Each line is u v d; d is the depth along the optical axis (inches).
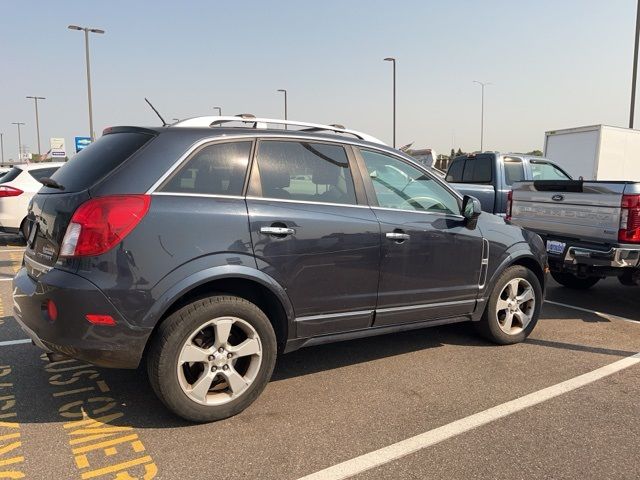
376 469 107.4
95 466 106.5
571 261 225.0
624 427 126.7
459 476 105.3
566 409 136.1
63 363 162.6
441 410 134.9
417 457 112.2
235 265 123.4
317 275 137.3
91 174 121.5
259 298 137.3
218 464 108.3
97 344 112.3
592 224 221.5
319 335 142.6
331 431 123.0
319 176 142.7
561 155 709.3
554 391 147.5
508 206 275.1
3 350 173.0
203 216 120.8
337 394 144.0
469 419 129.9
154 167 119.7
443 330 205.3
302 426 125.2
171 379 118.1
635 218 204.1
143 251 113.8
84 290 110.3
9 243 439.8
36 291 117.0
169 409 121.3
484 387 149.9
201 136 127.4
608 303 255.1
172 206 118.3
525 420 129.8
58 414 129.1
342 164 147.9
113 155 123.8
